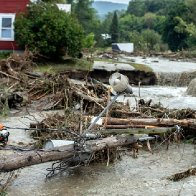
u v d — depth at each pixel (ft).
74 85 63.21
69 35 101.30
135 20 467.93
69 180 36.68
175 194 34.42
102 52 148.25
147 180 37.27
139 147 43.16
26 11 106.01
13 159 33.83
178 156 43.80
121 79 34.50
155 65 116.16
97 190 34.91
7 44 106.22
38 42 100.17
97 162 40.60
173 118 50.29
